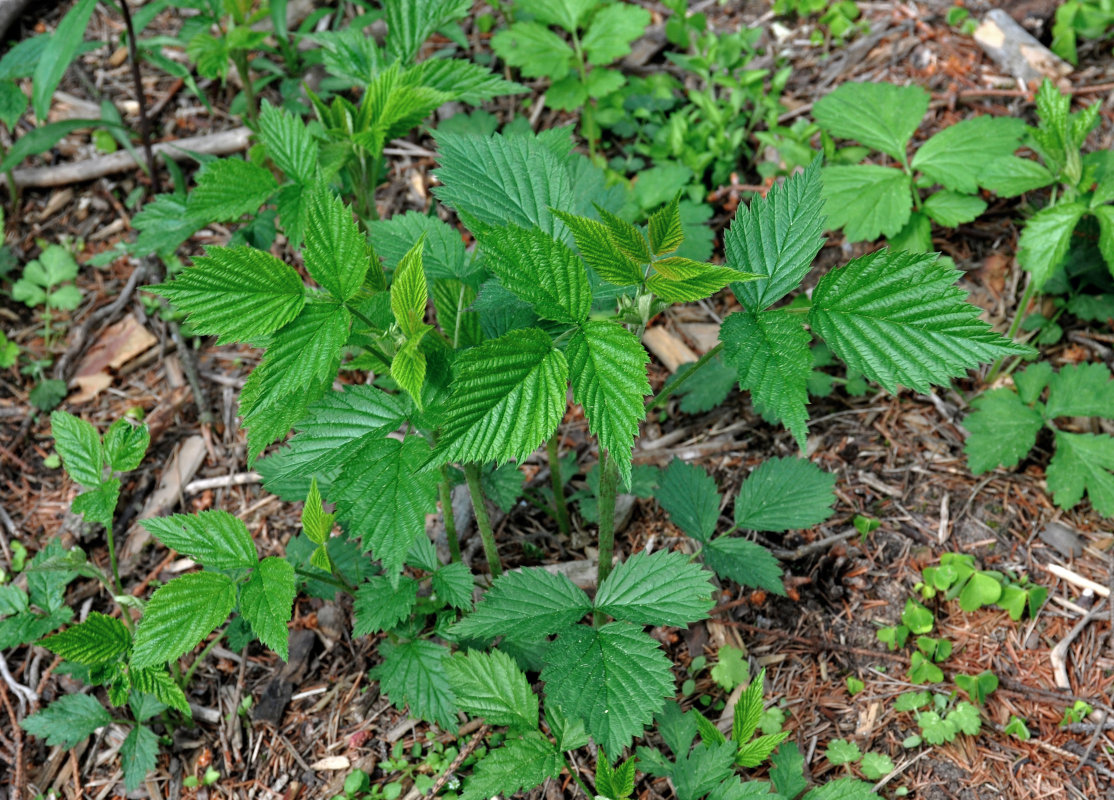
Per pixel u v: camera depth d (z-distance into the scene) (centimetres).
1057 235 70
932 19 96
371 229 60
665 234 48
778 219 53
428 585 68
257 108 95
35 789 64
